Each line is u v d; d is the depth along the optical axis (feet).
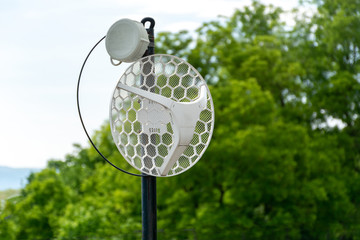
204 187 79.51
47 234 91.66
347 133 90.17
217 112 77.66
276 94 90.84
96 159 114.62
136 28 17.11
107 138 87.81
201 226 77.20
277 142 78.07
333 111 88.94
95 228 80.59
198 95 18.21
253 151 75.36
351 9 92.07
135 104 18.75
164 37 87.10
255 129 76.95
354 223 86.38
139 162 18.03
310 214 79.87
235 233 80.48
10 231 92.02
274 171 76.74
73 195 95.04
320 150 83.61
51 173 98.94
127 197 79.61
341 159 85.71
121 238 80.02
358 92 87.30
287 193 77.82
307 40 93.04
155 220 18.25
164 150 18.12
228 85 81.61
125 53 17.26
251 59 84.02
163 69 18.07
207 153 75.51
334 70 89.61
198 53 84.43
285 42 94.48
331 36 89.61
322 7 94.17
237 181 77.61
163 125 17.63
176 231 79.30
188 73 18.17
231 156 75.56
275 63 87.20
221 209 78.64
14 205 94.43
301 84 90.17
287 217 77.56
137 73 17.87
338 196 82.28
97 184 90.99
